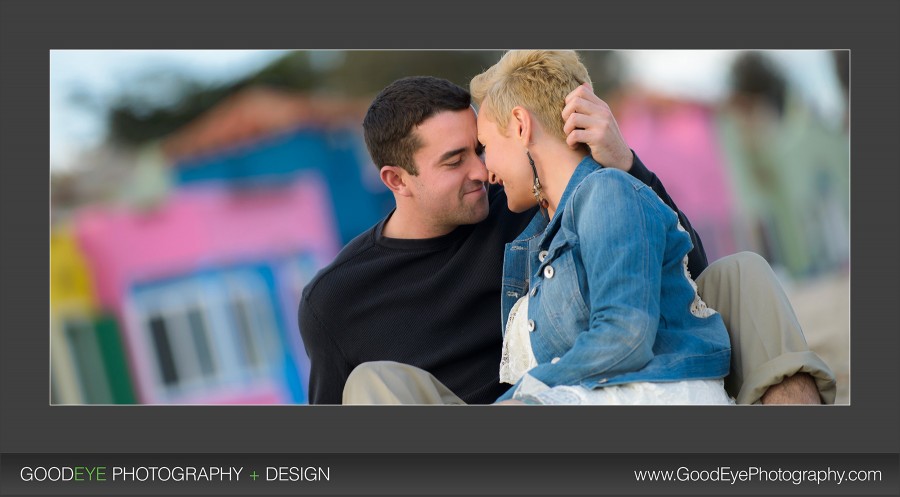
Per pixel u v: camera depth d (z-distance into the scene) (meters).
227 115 36.97
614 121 8.79
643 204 7.87
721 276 8.64
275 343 36.31
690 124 35.19
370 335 10.78
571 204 8.19
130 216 36.97
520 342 8.76
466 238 10.82
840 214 35.09
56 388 35.22
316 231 36.44
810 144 35.47
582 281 8.06
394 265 10.80
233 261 36.62
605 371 7.52
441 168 10.31
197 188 36.91
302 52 36.50
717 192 34.94
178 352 35.94
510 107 8.76
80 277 36.34
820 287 31.88
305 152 36.47
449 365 10.62
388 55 35.94
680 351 7.78
